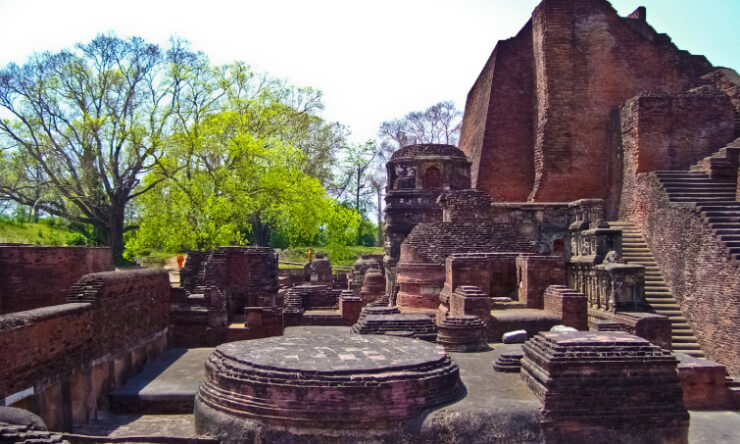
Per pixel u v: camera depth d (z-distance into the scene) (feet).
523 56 113.09
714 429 41.98
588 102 103.04
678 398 31.99
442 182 98.89
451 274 62.64
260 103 122.21
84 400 39.09
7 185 115.85
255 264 72.18
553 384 31.50
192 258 82.89
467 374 37.83
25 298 49.34
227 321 62.54
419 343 38.83
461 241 72.08
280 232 189.37
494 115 112.16
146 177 117.08
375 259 112.98
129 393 41.81
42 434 23.95
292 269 133.90
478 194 82.28
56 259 50.72
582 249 70.23
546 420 31.01
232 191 107.45
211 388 32.96
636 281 57.82
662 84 104.17
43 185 115.03
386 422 30.35
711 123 85.46
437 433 30.19
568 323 53.88
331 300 79.97
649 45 104.58
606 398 31.50
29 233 127.85
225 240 101.35
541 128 104.37
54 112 112.06
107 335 42.83
